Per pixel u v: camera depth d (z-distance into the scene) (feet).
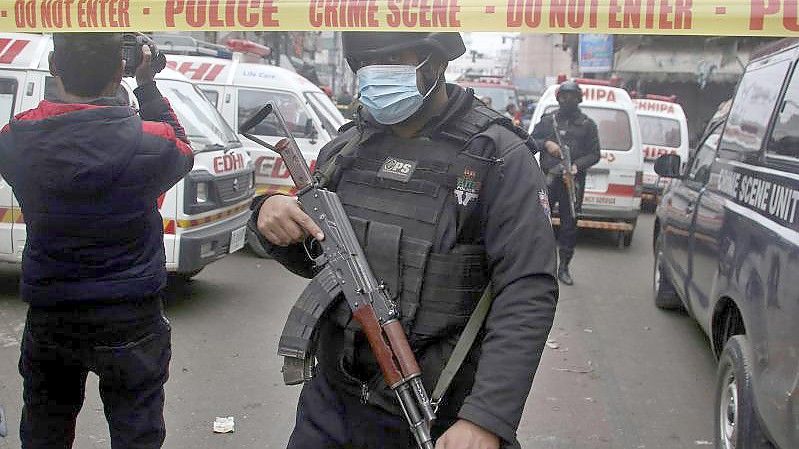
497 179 5.93
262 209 6.40
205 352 16.72
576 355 17.78
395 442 6.35
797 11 4.93
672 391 15.65
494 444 5.48
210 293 21.66
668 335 19.62
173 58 28.35
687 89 74.28
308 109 27.71
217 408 13.78
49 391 8.49
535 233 5.77
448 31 5.45
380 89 6.02
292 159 6.42
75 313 7.93
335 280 6.13
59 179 7.53
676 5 5.07
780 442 8.81
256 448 12.31
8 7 6.38
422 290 6.02
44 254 7.81
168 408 13.65
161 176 7.99
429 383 6.12
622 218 31.40
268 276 24.03
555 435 13.29
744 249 11.41
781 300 9.11
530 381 5.59
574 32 5.24
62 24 6.26
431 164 6.11
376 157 6.40
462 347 6.02
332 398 6.55
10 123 7.91
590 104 31.68
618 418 14.16
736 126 14.62
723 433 11.50
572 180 24.12
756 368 9.80
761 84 13.43
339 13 5.63
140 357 8.20
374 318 5.94
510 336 5.61
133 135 7.73
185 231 18.69
